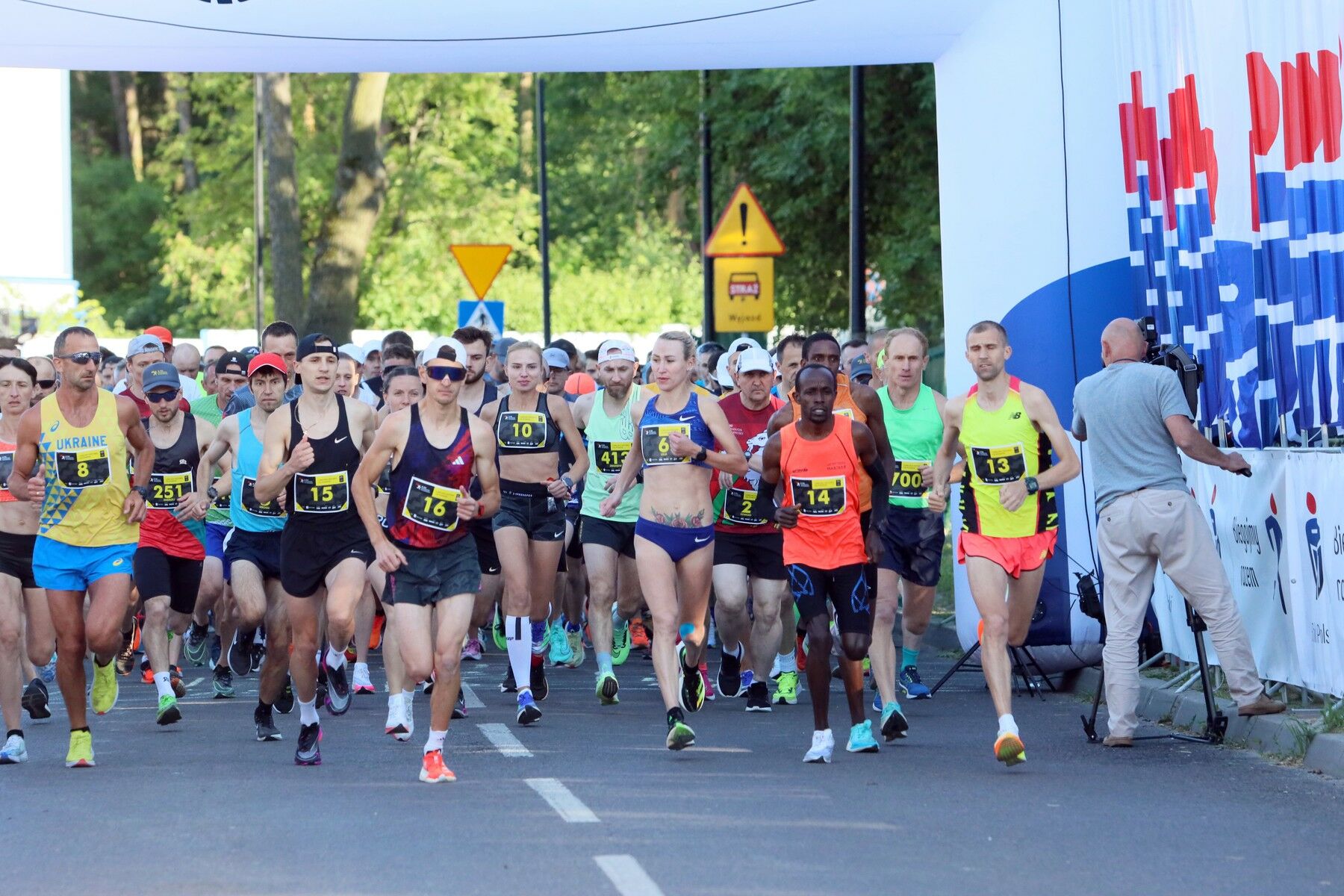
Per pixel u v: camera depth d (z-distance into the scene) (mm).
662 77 85500
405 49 40281
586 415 42062
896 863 20391
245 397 38562
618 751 29656
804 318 87938
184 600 36188
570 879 19594
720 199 93062
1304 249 31578
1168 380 30156
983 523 28531
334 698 35250
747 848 21234
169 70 40750
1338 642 29047
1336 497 28938
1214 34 34312
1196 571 30219
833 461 27828
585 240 169375
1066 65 38781
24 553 29875
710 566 30391
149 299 195750
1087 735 30984
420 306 154625
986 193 39594
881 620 30469
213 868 20469
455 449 26203
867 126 75750
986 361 28281
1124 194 38781
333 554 28156
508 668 43125
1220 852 21141
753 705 35656
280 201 90125
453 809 24047
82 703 28875
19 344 40156
